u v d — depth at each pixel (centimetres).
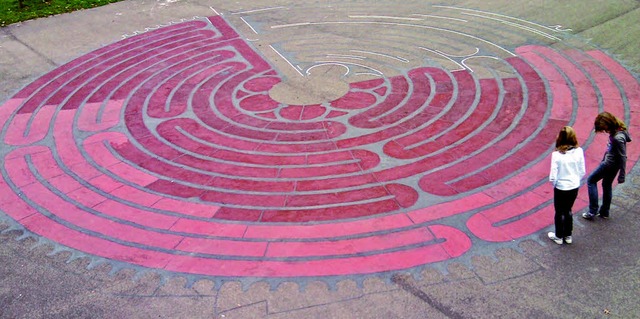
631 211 844
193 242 836
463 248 790
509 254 773
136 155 1094
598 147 1019
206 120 1225
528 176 953
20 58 1639
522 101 1220
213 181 994
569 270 738
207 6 2080
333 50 1580
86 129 1208
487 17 1773
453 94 1276
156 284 755
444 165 1005
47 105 1330
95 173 1037
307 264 777
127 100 1337
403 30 1708
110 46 1703
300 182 978
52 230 879
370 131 1142
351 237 828
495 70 1385
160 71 1496
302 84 1379
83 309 716
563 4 1831
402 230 837
